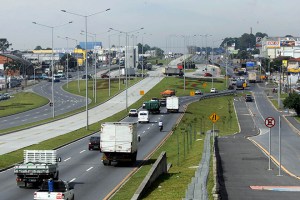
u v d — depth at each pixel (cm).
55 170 6788
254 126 17688
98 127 15300
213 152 9194
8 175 7650
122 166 8656
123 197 5841
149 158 9750
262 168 8306
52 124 16300
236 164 8750
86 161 9244
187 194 4328
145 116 17275
